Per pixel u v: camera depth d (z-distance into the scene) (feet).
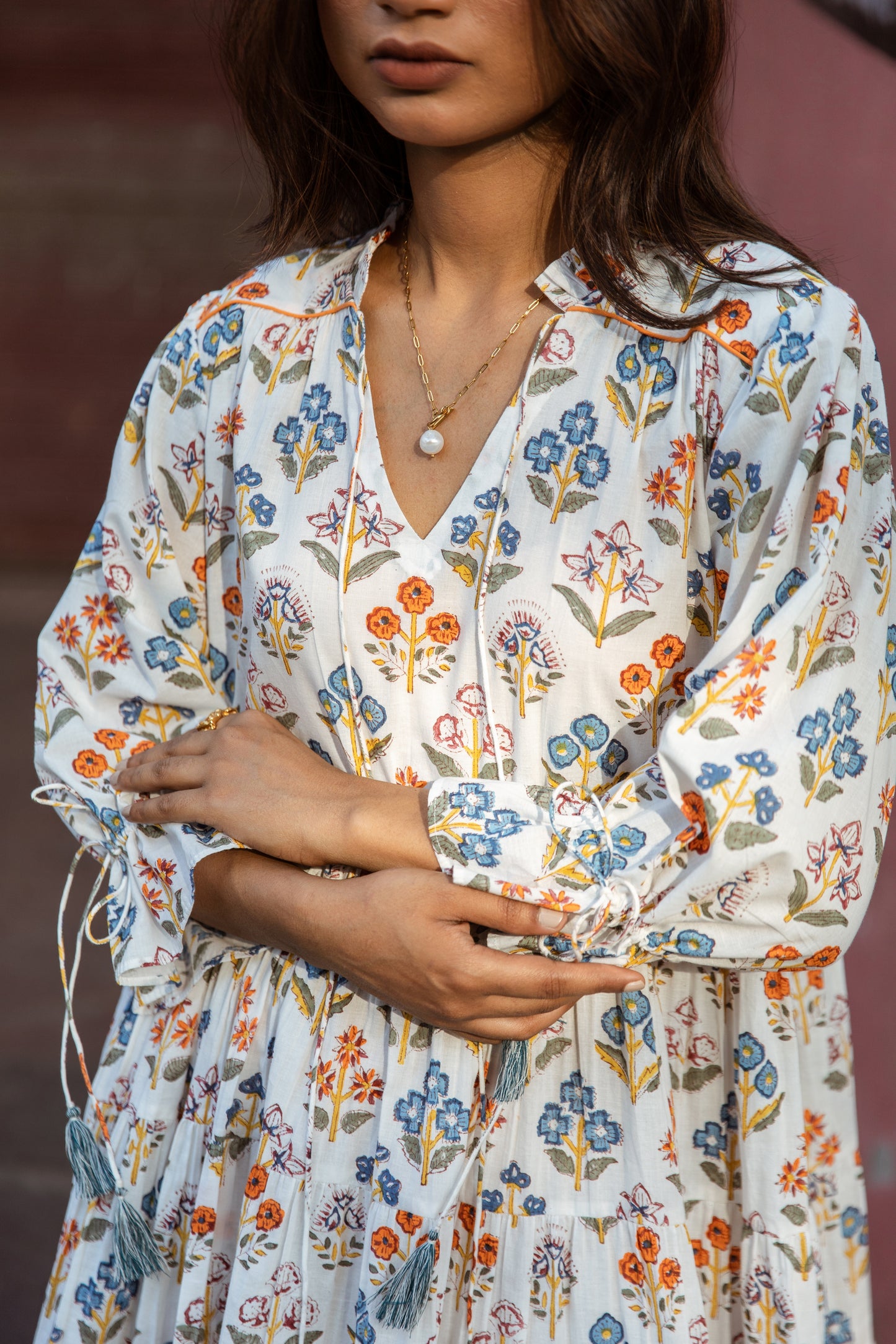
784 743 2.82
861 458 3.00
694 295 3.14
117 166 18.03
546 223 3.35
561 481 3.14
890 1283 7.12
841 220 9.10
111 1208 3.76
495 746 3.23
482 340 3.39
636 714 3.14
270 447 3.53
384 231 3.64
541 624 3.11
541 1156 3.24
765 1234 3.20
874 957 7.95
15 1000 9.56
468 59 2.93
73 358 18.08
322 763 3.39
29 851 11.44
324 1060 3.36
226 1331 3.35
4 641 15.02
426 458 3.35
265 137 3.81
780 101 9.20
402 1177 3.21
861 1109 7.74
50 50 17.90
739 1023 3.26
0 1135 8.27
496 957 2.95
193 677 3.87
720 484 3.02
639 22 2.92
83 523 18.10
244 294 3.77
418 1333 3.19
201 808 3.42
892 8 7.98
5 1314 7.09
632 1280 3.16
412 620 3.27
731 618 2.96
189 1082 3.76
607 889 2.90
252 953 3.60
